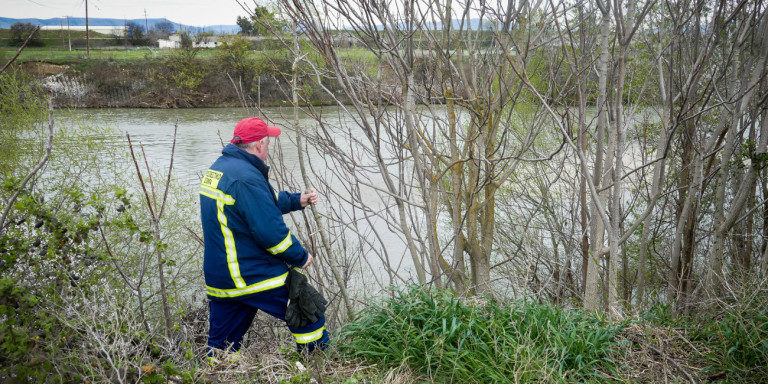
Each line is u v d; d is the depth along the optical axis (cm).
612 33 508
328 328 436
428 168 486
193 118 3766
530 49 422
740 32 490
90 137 1123
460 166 488
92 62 4403
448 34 416
